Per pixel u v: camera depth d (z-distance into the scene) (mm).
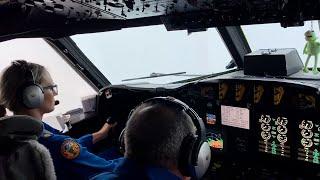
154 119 852
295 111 1938
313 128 1896
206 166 987
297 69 2182
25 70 1569
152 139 837
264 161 2131
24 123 1103
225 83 2170
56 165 1714
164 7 1622
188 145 869
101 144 2701
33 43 3115
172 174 858
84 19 2141
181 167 883
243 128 2164
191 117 932
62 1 1651
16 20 2068
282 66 2066
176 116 863
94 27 2260
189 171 904
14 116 1104
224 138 2264
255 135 2127
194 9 1596
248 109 2115
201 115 2332
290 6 1324
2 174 1032
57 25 2240
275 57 2082
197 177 972
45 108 1679
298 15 1363
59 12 1938
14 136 1077
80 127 2850
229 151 2258
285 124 1993
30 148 1085
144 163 854
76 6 1755
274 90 1989
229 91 2166
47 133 1741
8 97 1575
